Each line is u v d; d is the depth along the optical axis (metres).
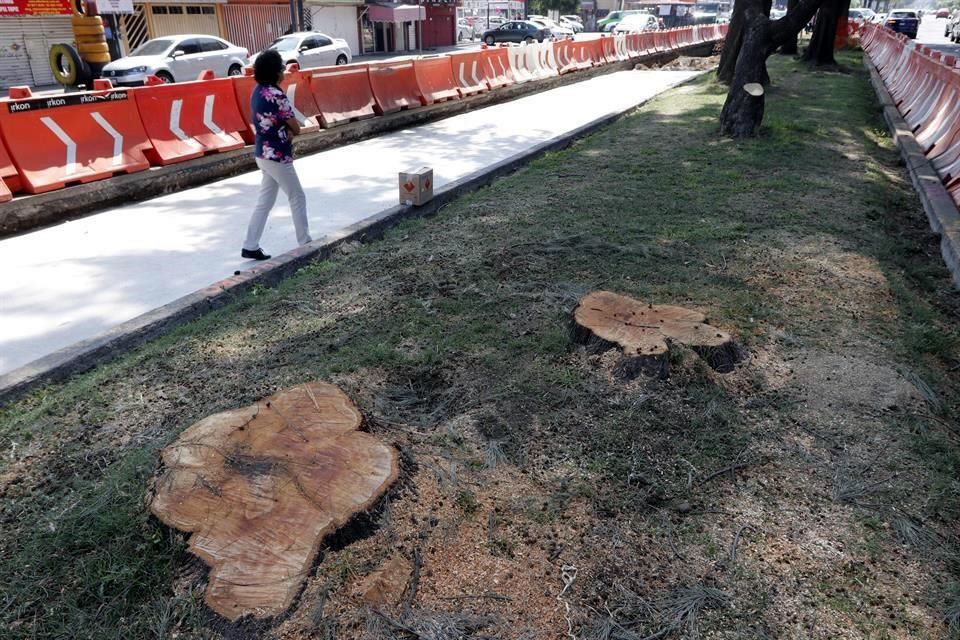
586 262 5.19
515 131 12.16
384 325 4.26
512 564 2.44
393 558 2.36
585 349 3.79
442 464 2.92
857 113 12.44
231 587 2.13
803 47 26.48
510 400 3.42
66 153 7.08
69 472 2.98
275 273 5.19
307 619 2.09
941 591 2.36
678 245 5.54
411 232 6.11
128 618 2.22
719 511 2.73
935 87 10.49
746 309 4.38
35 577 2.38
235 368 3.81
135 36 27.11
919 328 4.27
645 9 76.56
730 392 3.48
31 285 5.30
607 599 2.31
